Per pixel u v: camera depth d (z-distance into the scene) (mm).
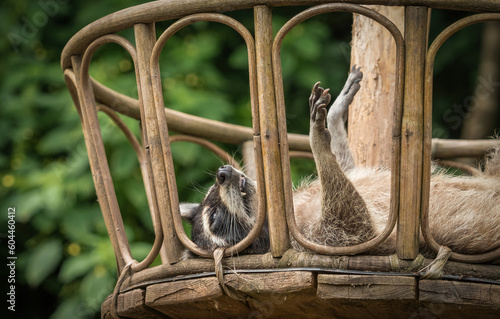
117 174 11938
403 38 5125
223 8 5402
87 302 11305
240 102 14508
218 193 7207
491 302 4918
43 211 12203
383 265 5113
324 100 6145
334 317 5824
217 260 5449
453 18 15602
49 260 11828
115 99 8016
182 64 13969
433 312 5234
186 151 12188
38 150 13148
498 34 15438
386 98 8266
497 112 16266
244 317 6141
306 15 5176
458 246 6035
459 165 9203
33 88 13281
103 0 13883
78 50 6484
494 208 6297
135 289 6043
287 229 5406
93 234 12430
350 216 6340
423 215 5121
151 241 12719
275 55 5281
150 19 5723
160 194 5801
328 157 6289
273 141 5324
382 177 7344
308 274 5168
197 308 5926
